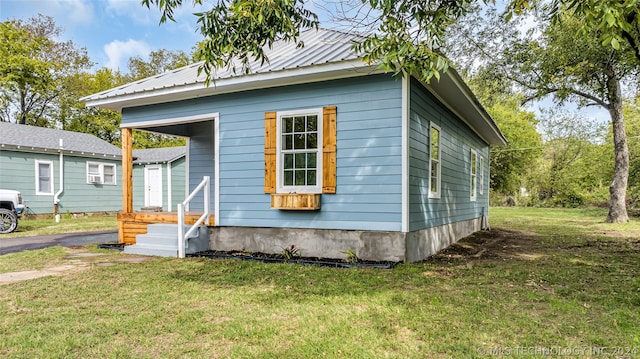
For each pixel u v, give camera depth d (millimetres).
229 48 3893
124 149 7988
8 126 15836
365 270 5121
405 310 3367
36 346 2645
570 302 3600
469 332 2854
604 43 3453
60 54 26656
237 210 6770
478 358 2428
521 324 3021
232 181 6828
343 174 5957
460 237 9438
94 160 16828
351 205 5895
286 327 2973
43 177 14906
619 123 13398
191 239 6547
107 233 10250
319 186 6141
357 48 4121
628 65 8906
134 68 30750
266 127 6523
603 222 13906
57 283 4398
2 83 21859
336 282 4434
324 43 7277
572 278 4699
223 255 6340
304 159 6410
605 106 13594
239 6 3348
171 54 31719
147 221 7586
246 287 4227
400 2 3801
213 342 2713
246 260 5926
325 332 2859
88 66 28203
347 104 5961
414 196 5941
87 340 2729
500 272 5039
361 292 3982
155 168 18031
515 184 27750
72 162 15930
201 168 9461
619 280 4582
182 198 18156
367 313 3287
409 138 5668
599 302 3660
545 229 11891
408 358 2436
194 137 9586
